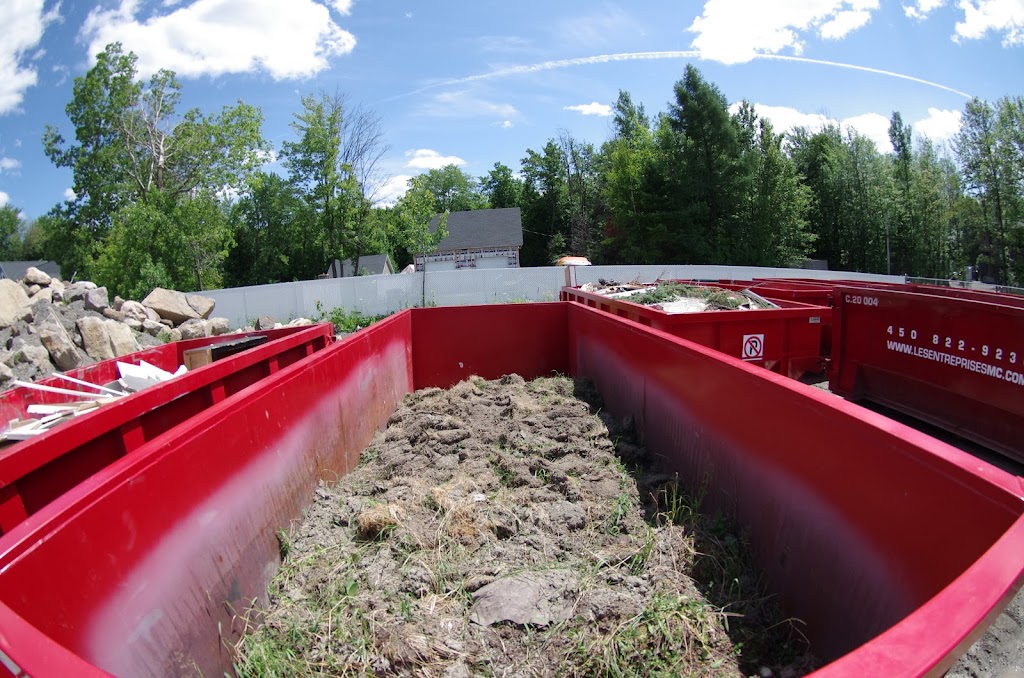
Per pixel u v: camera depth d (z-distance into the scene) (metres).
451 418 6.00
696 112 42.88
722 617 2.86
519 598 2.98
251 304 22.61
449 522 3.79
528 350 8.84
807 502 2.78
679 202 44.12
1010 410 5.61
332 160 31.52
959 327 6.15
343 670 2.58
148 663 2.06
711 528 3.56
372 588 3.14
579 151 61.41
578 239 55.72
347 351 5.05
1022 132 38.44
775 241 43.91
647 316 7.18
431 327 8.69
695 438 4.08
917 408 6.85
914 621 1.28
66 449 2.59
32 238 84.44
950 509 1.96
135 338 13.14
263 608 3.01
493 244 53.22
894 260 46.06
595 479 4.51
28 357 9.76
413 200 33.34
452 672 2.55
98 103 37.41
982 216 41.28
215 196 37.62
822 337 8.79
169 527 2.32
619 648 2.64
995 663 3.10
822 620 2.64
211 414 2.74
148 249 27.48
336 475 4.57
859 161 47.22
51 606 1.70
